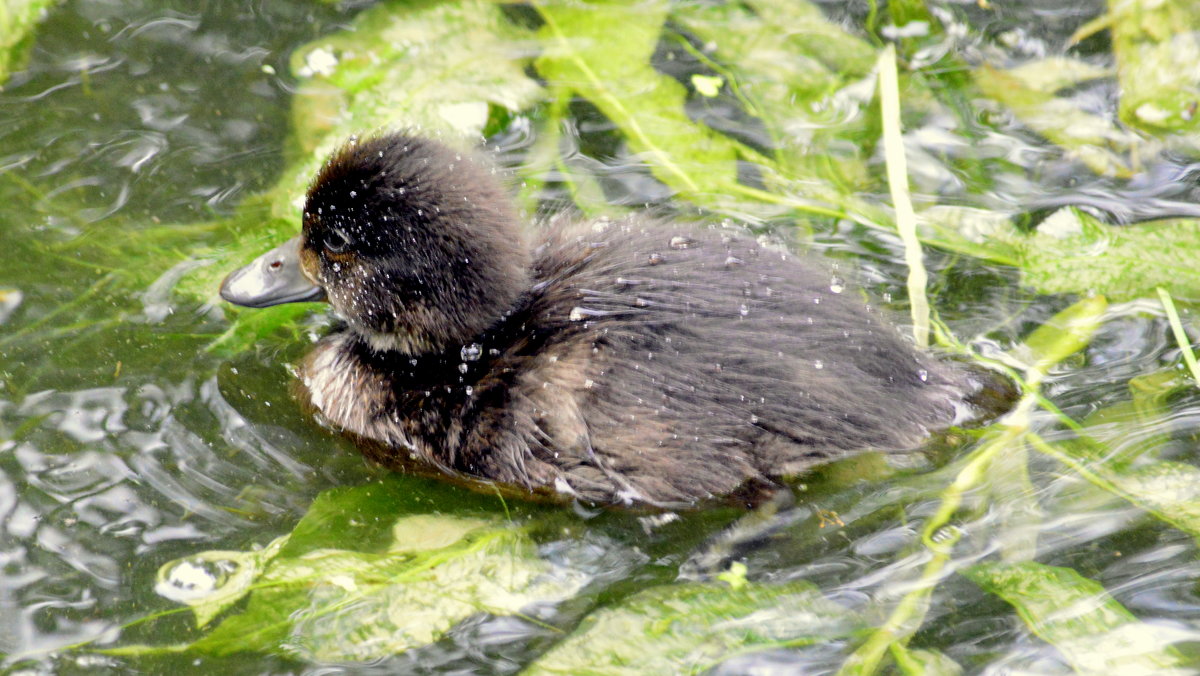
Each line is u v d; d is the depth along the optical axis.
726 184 8.45
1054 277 7.64
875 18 9.96
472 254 6.51
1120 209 8.17
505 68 9.32
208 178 8.41
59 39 9.52
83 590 5.84
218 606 5.76
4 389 6.89
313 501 6.43
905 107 9.17
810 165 8.66
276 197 8.25
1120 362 7.04
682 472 6.20
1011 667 5.32
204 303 7.55
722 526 6.21
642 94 9.21
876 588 5.77
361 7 9.86
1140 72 9.27
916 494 6.23
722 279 6.43
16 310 7.39
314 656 5.52
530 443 6.33
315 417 7.01
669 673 5.39
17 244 7.84
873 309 6.80
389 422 6.80
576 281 6.63
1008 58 9.61
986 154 8.74
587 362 6.25
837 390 6.21
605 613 5.72
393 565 5.99
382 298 6.75
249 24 9.73
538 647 5.56
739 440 6.17
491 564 6.02
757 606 5.71
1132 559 5.82
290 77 9.21
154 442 6.68
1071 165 8.61
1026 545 5.93
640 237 6.85
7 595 5.82
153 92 9.10
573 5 9.91
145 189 8.31
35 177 8.37
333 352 7.23
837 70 9.52
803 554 6.00
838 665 5.38
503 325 6.65
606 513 6.37
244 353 7.32
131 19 9.75
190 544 6.10
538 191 8.34
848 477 6.31
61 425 6.72
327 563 5.98
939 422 6.48
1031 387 6.85
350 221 6.62
